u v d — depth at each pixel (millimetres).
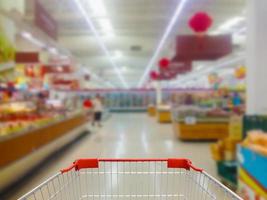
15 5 6910
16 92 10539
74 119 9977
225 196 1486
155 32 15016
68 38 15906
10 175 4477
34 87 14625
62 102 13852
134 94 27438
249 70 6457
